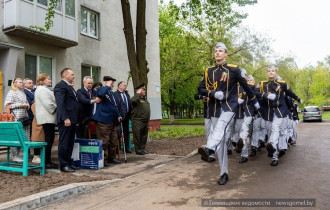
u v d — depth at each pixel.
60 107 6.10
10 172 6.13
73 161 6.84
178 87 31.25
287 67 32.03
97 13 16.06
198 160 7.65
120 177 5.95
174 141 11.81
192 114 53.03
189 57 28.56
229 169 6.47
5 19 11.27
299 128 20.28
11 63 11.26
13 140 5.77
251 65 30.33
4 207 3.80
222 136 4.85
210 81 5.17
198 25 14.76
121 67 17.52
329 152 8.54
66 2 13.34
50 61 13.38
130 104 8.84
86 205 4.28
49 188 4.81
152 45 20.19
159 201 4.33
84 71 15.29
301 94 54.22
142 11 11.38
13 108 7.32
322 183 5.07
